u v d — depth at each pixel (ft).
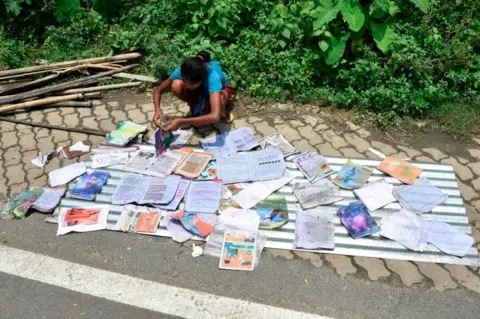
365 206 10.39
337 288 8.87
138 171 11.49
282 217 10.21
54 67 15.30
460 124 12.72
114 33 16.46
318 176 11.21
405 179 11.09
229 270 9.24
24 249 9.82
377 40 13.66
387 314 8.44
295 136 12.66
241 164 11.64
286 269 9.22
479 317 8.38
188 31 15.29
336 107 13.61
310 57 14.12
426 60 13.14
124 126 12.99
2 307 8.80
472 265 9.21
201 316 8.50
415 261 9.30
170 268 9.34
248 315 8.48
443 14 14.28
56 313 8.66
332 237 9.75
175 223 10.17
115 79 15.05
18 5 16.21
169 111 13.74
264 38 14.62
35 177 11.52
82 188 11.03
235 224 10.08
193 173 11.39
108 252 9.69
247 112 13.56
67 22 16.94
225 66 14.28
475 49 14.23
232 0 15.20
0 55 15.66
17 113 13.83
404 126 12.85
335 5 13.62
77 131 13.04
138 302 8.77
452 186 10.97
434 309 8.50
